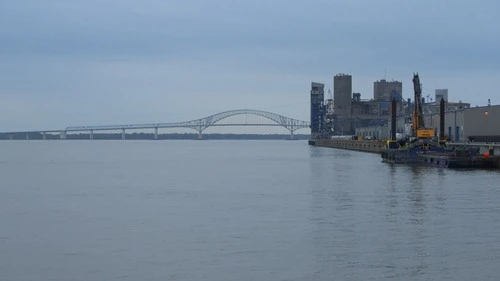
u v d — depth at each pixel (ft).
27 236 130.00
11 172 334.85
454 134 470.80
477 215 150.92
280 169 344.69
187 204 179.22
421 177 263.90
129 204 180.86
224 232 131.75
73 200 192.54
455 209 161.48
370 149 615.98
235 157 547.90
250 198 192.24
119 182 261.03
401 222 141.69
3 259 109.81
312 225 138.92
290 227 136.77
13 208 173.68
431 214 152.97
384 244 118.11
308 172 312.50
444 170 307.58
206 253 112.57
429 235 126.00
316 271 100.17
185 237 126.93
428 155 359.46
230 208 168.86
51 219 152.46
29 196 205.36
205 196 199.72
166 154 646.74
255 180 263.70
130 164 422.82
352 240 122.01
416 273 98.58
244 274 98.94
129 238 126.72
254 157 541.34
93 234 131.54
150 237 127.44
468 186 221.05
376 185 230.27
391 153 391.65
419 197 188.65
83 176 300.40
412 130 432.66
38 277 99.04
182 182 257.34
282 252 112.47
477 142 407.85
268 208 167.73
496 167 317.83
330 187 225.35
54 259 109.60
